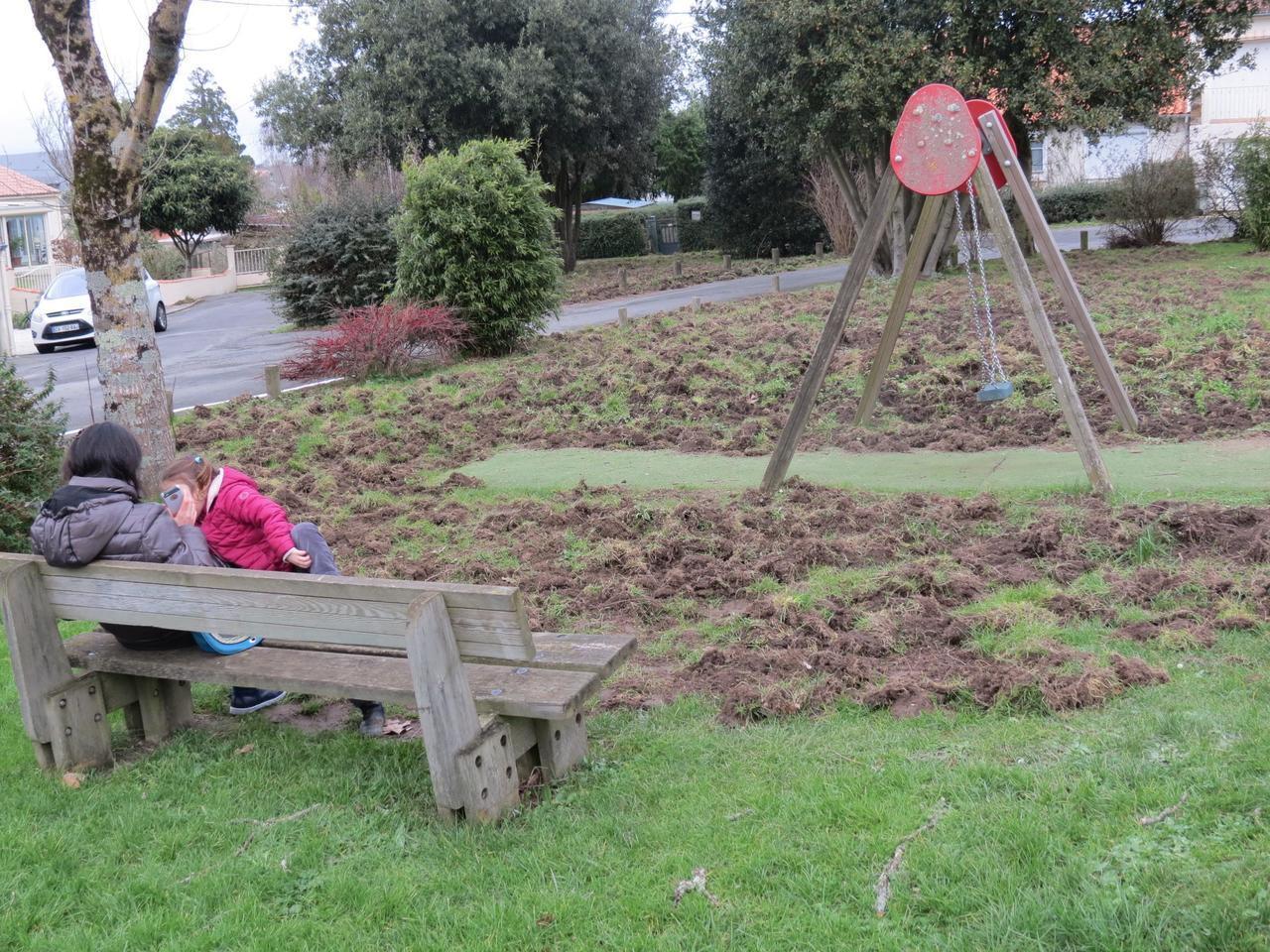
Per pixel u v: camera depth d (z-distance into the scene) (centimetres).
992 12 1931
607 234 4481
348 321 1505
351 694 403
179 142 4606
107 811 412
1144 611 538
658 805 385
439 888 341
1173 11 2073
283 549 477
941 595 584
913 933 292
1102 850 314
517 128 3203
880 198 756
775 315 1709
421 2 2981
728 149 3772
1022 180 782
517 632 353
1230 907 276
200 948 319
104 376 897
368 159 3048
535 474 970
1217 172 2569
